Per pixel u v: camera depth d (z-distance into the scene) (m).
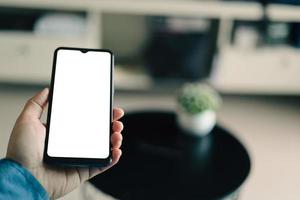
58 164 0.71
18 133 0.70
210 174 1.13
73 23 1.88
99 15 1.83
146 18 2.14
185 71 2.05
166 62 2.03
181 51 2.01
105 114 0.78
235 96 2.18
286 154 1.80
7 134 1.74
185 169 1.14
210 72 2.05
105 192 1.03
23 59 1.89
